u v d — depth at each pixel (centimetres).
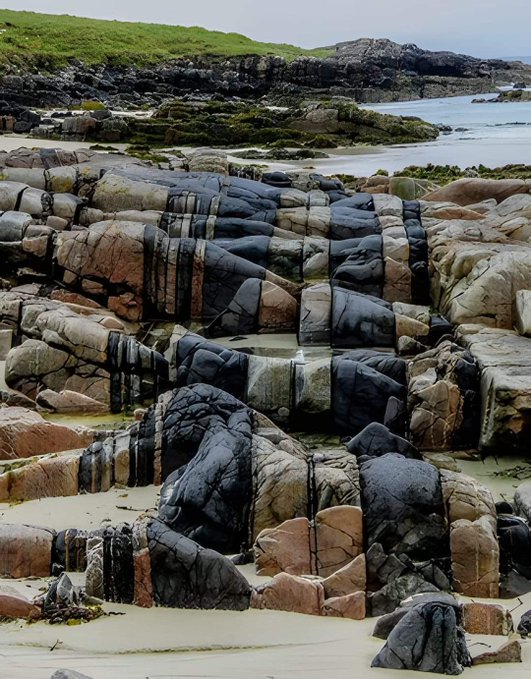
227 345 1666
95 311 1728
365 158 4156
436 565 915
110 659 700
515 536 945
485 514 959
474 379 1339
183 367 1385
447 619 675
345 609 813
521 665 696
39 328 1512
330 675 662
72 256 1772
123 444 1131
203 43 9650
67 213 1944
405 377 1394
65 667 675
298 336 1664
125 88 7206
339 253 1855
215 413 1143
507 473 1233
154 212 1970
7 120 4803
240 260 1781
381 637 749
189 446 1123
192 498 995
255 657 705
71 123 4538
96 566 827
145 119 4884
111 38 8769
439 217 2070
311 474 1010
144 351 1451
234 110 5553
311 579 877
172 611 810
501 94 8525
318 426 1352
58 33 8412
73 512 1048
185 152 4181
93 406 1447
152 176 2139
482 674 673
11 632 753
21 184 1973
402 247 1831
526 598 894
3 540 894
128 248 1756
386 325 1614
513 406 1254
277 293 1719
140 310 1770
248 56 8181
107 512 1046
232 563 870
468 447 1319
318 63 8075
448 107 7688
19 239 1794
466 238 1859
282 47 11612
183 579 820
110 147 4212
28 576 891
